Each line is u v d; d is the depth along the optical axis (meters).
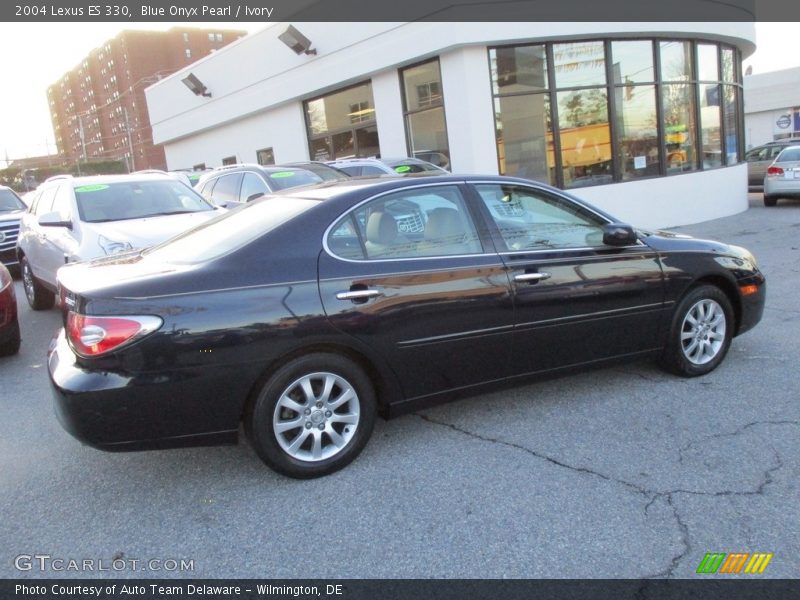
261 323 3.37
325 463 3.61
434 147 13.23
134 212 7.29
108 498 3.53
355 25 13.73
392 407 3.82
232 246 3.61
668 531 2.98
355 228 3.74
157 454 4.03
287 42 15.00
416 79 13.27
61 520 3.33
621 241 4.32
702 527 3.00
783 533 2.93
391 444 4.01
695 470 3.51
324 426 3.61
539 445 3.89
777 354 5.27
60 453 4.13
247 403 3.47
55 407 3.38
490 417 4.34
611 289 4.37
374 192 3.86
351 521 3.19
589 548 2.89
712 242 5.04
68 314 3.38
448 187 4.07
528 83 12.35
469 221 4.05
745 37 14.62
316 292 3.51
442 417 4.38
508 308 4.00
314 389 3.59
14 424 4.66
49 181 8.66
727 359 5.23
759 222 13.32
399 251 3.80
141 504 3.45
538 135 12.53
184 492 3.55
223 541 3.08
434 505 3.29
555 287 4.16
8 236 11.57
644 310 4.54
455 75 12.19
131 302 3.23
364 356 3.66
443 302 3.81
